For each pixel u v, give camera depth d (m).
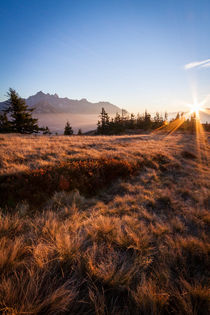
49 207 3.41
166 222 3.02
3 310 1.21
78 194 4.15
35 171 4.63
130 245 2.03
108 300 1.48
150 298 1.35
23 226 2.53
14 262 1.65
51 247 1.91
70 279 1.57
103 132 63.53
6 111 31.25
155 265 1.89
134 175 6.45
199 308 1.35
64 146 10.79
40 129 34.78
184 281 1.54
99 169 5.74
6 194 3.64
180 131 56.56
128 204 3.92
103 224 2.52
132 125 72.94
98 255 1.97
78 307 1.38
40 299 1.37
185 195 4.59
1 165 5.50
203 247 2.02
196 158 10.80
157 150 11.46
